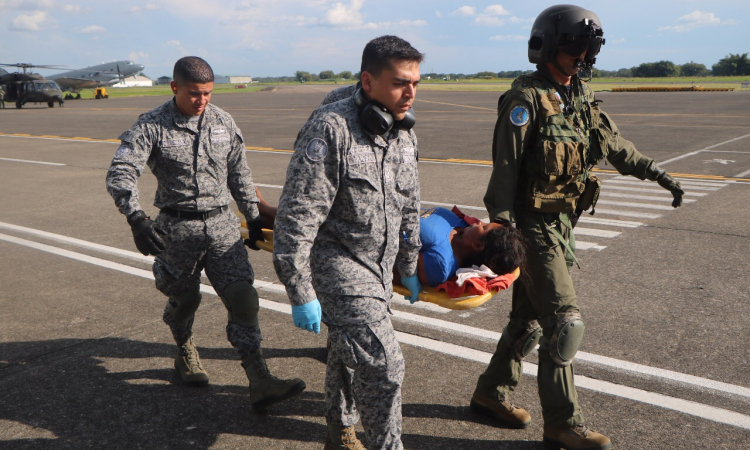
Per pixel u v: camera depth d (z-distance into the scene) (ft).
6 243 21.97
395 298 15.46
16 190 33.53
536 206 8.02
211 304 15.30
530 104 7.97
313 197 6.54
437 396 10.49
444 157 43.11
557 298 8.09
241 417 9.93
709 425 9.39
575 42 7.79
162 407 10.28
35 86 138.00
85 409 10.23
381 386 6.96
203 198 9.85
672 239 20.44
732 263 17.65
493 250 7.76
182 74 9.24
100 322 14.23
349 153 6.59
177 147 9.59
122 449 9.04
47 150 53.26
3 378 11.41
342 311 6.91
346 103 6.78
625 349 12.16
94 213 27.14
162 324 14.08
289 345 12.76
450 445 9.01
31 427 9.66
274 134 64.95
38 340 13.21
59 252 20.62
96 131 73.20
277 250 6.58
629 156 9.16
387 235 7.04
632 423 9.48
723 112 80.59
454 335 13.11
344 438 8.08
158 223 10.00
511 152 7.97
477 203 27.12
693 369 11.25
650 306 14.48
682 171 34.94
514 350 9.29
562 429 8.52
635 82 336.08
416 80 6.51
